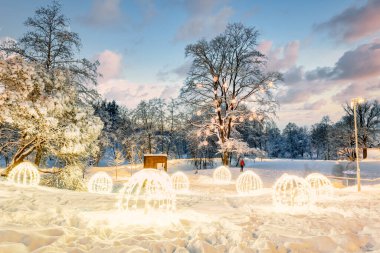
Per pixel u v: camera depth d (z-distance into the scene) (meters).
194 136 34.56
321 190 15.73
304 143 93.31
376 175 31.59
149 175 8.33
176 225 6.90
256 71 32.22
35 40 21.03
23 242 4.62
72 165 20.28
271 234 6.00
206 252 4.85
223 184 27.23
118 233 5.88
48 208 7.61
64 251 4.36
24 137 18.94
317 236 5.86
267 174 33.16
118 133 57.72
